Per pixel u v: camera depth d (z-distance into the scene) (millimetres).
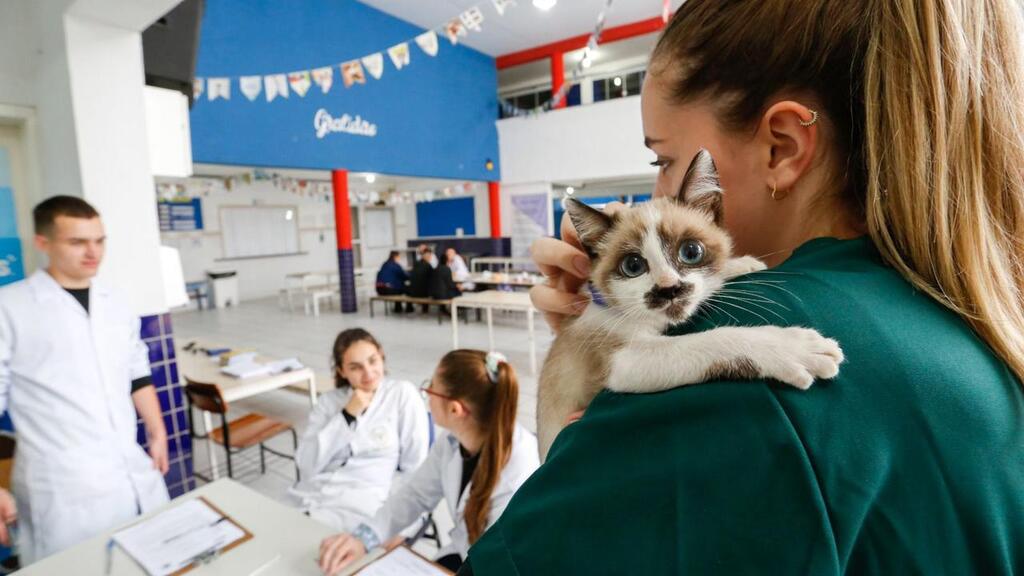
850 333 373
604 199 13273
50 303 1884
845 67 493
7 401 1839
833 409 345
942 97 435
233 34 7102
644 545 353
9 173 2729
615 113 10234
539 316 8281
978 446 350
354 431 2371
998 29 461
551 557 380
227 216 11898
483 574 402
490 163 11445
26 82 2662
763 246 581
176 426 2896
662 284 555
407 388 2510
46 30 2508
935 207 430
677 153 601
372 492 2271
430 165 10156
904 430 344
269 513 1537
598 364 630
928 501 339
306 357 6211
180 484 2926
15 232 2758
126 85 2582
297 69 7883
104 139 2520
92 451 1899
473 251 12383
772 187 527
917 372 356
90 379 1923
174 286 2902
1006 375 396
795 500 325
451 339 6883
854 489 329
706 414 360
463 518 1770
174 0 2299
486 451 1651
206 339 7363
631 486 367
